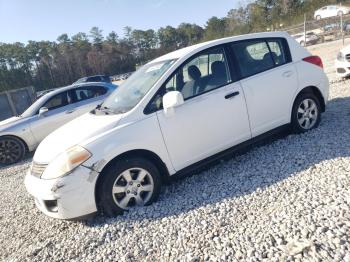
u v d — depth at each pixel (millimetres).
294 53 5238
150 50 109375
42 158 3951
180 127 4156
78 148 3719
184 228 3357
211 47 4605
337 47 21031
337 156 4215
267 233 2953
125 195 3877
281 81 4953
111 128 3908
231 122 4508
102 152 3721
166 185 4527
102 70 101125
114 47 104562
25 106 18391
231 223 3279
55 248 3564
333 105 6836
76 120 4719
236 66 4684
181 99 3924
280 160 4516
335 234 2699
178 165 4199
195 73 4418
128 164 3822
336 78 9984
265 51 5016
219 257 2797
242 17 76250
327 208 3092
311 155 4430
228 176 4438
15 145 8586
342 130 5125
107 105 4734
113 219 3793
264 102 4785
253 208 3467
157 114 4070
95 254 3287
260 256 2678
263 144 5312
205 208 3672
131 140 3859
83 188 3650
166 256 3008
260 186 3916
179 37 111625
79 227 3924
